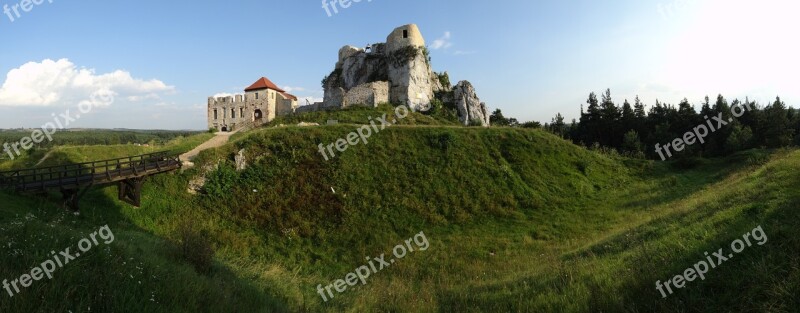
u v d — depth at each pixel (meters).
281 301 11.49
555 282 11.17
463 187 26.23
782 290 7.07
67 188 16.78
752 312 7.14
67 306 6.59
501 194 25.80
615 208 24.02
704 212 13.75
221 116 65.75
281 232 20.86
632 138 58.72
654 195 25.42
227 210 22.36
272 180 25.12
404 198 24.41
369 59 67.00
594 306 8.89
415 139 30.81
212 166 25.34
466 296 11.95
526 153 30.88
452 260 18.23
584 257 13.71
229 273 12.47
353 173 26.34
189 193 23.33
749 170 22.58
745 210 11.52
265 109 63.31
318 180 25.36
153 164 21.70
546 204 25.39
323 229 21.34
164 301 7.96
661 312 7.95
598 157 33.41
